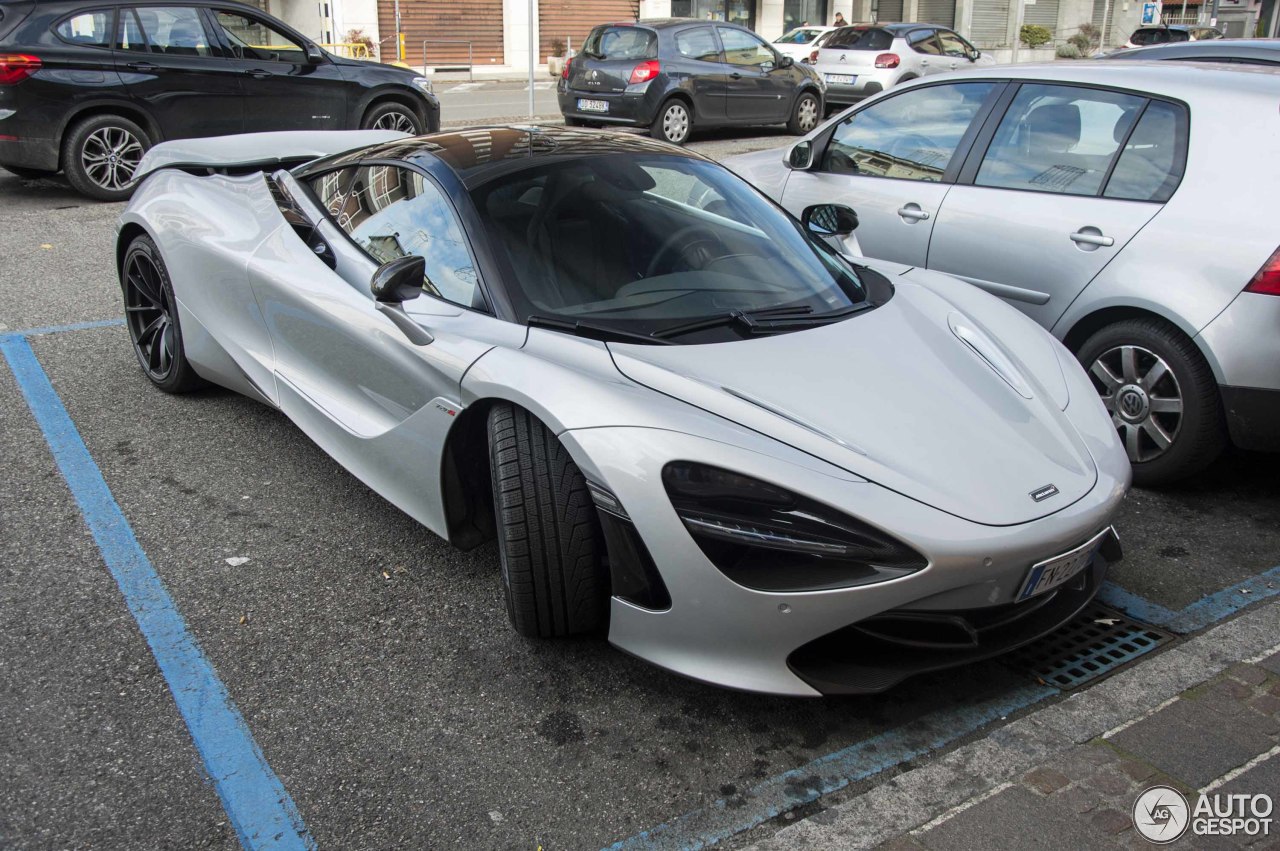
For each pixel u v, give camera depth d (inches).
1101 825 83.0
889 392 105.3
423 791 89.0
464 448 113.6
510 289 114.5
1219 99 149.1
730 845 83.9
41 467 147.9
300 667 105.3
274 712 98.3
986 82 178.9
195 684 101.9
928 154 183.9
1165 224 146.6
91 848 81.3
